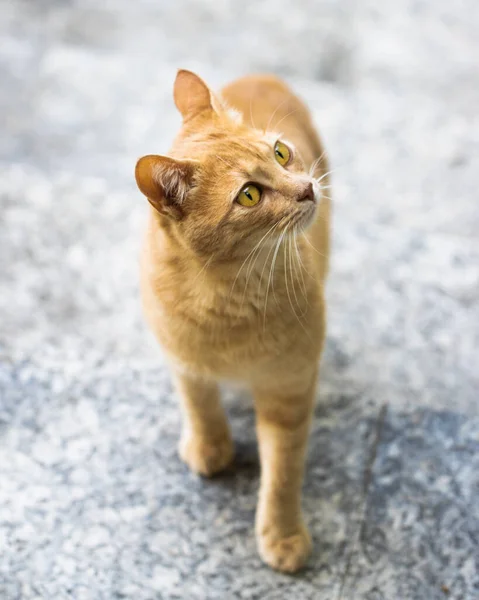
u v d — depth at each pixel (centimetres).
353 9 186
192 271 109
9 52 167
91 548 118
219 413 121
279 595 116
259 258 108
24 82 162
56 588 116
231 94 124
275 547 117
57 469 123
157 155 104
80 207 143
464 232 143
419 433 125
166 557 118
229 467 124
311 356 113
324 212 122
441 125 156
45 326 133
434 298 135
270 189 107
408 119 157
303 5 187
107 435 125
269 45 175
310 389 115
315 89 161
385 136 154
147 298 113
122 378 129
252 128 111
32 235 141
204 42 175
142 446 125
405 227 144
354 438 125
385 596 116
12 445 124
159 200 105
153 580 117
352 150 152
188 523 120
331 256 138
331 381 129
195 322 111
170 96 160
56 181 146
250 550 118
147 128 156
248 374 113
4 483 121
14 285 136
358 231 142
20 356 130
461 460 123
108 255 139
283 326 111
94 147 154
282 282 110
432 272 138
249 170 106
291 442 116
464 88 165
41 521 119
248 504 121
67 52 166
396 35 178
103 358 131
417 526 119
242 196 106
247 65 169
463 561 117
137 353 131
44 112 158
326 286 136
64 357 130
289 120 124
